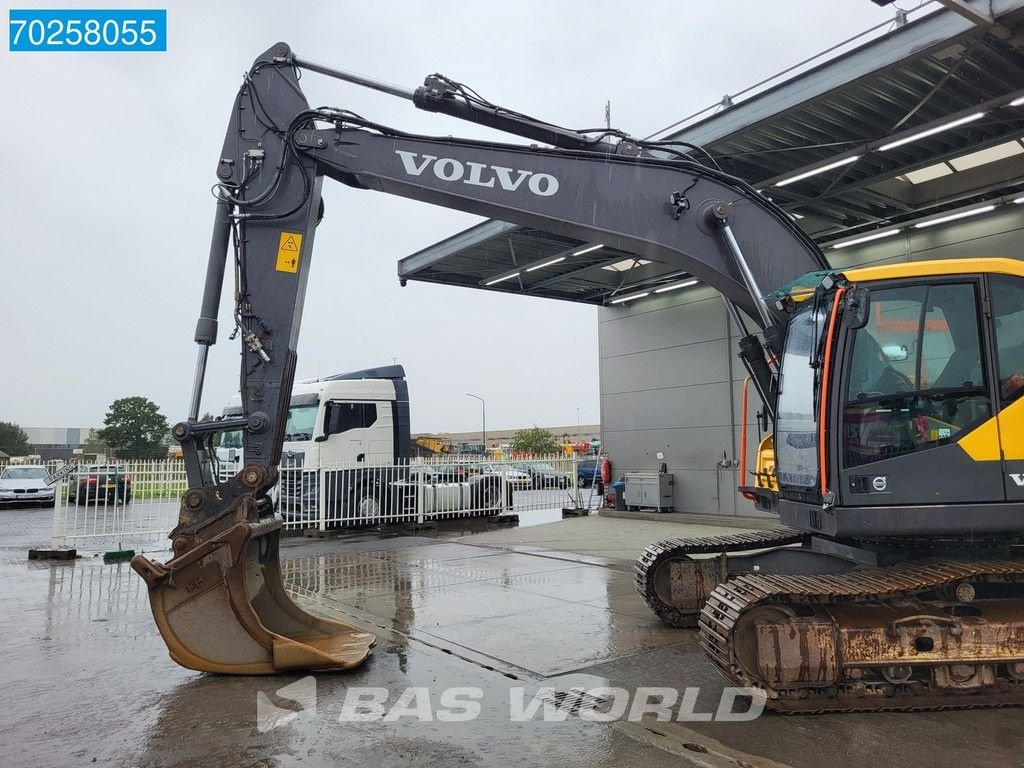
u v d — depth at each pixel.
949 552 4.92
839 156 9.00
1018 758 3.60
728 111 8.99
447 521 14.93
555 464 17.42
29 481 23.30
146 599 7.77
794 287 5.31
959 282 4.69
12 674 5.15
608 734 3.93
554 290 15.75
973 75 7.65
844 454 4.53
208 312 5.64
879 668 4.39
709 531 12.45
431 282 14.73
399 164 5.94
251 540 5.60
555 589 7.88
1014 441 4.49
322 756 3.70
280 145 5.86
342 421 14.21
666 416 14.98
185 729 4.09
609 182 6.11
